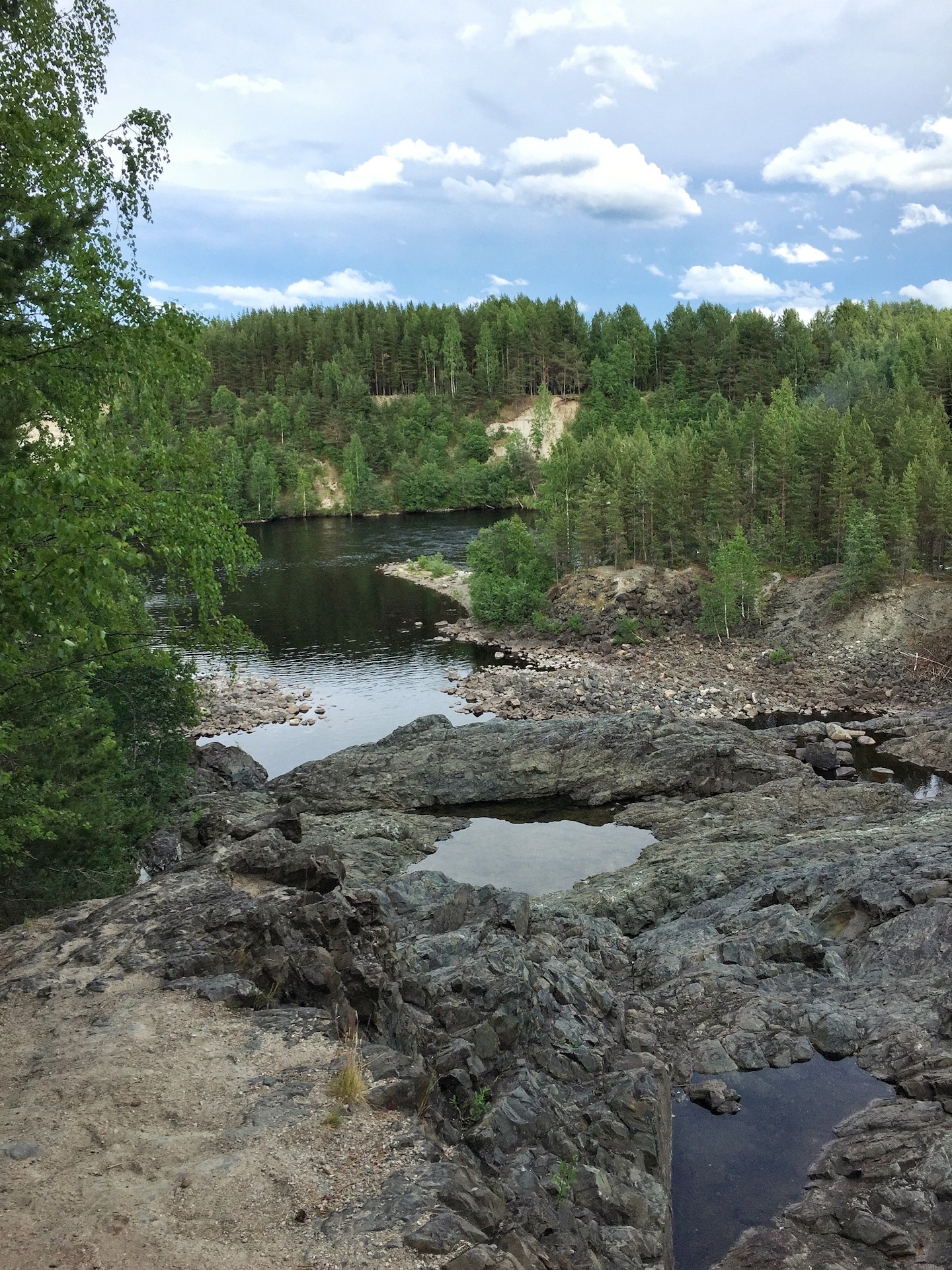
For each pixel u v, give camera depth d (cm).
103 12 1806
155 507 1580
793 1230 1598
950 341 16150
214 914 1741
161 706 3916
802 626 8581
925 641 7888
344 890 2083
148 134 1755
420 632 9738
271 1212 946
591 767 5197
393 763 5197
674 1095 2084
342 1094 1174
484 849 4444
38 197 1565
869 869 3138
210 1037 1352
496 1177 1321
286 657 8719
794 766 5159
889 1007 2373
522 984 2023
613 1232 1289
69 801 2705
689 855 3916
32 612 1105
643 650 8856
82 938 1731
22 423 1686
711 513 10262
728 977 2617
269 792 5075
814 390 18638
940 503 8731
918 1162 1745
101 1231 895
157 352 1834
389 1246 894
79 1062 1271
